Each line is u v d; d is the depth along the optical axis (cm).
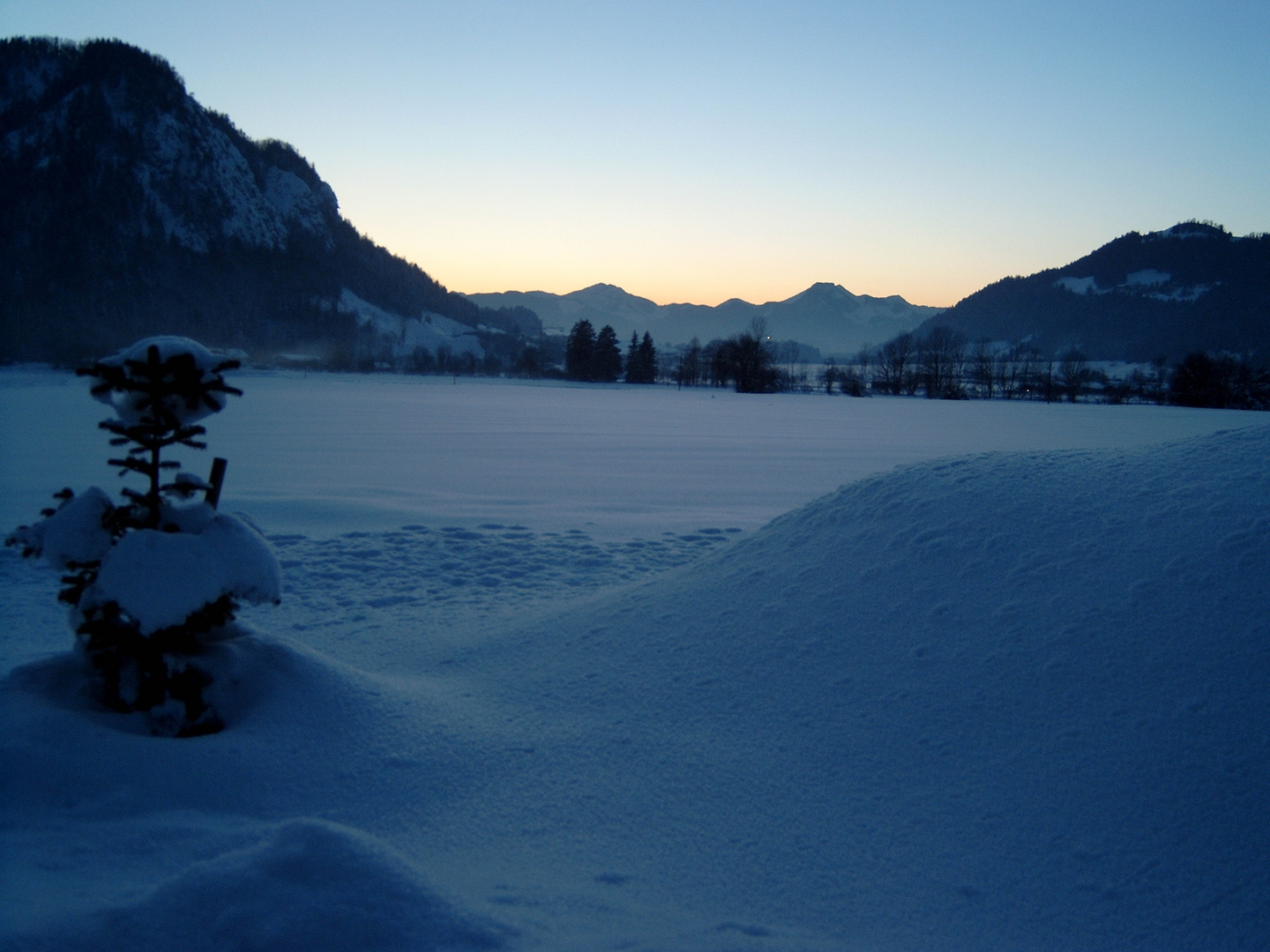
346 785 319
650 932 229
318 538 905
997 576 396
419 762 339
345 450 2191
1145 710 303
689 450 2397
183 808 289
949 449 2533
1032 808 281
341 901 208
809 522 520
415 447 2322
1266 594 329
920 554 432
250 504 1148
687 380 10538
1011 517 430
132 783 291
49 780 283
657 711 382
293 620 606
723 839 288
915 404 6581
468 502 1295
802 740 341
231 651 373
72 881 232
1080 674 326
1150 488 420
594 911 241
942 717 331
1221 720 290
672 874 269
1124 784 280
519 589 716
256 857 218
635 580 758
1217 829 259
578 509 1246
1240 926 232
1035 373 9575
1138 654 325
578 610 548
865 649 385
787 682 381
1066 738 303
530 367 12181
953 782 300
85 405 3859
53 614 608
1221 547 359
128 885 232
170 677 342
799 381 11288
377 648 530
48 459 1852
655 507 1287
